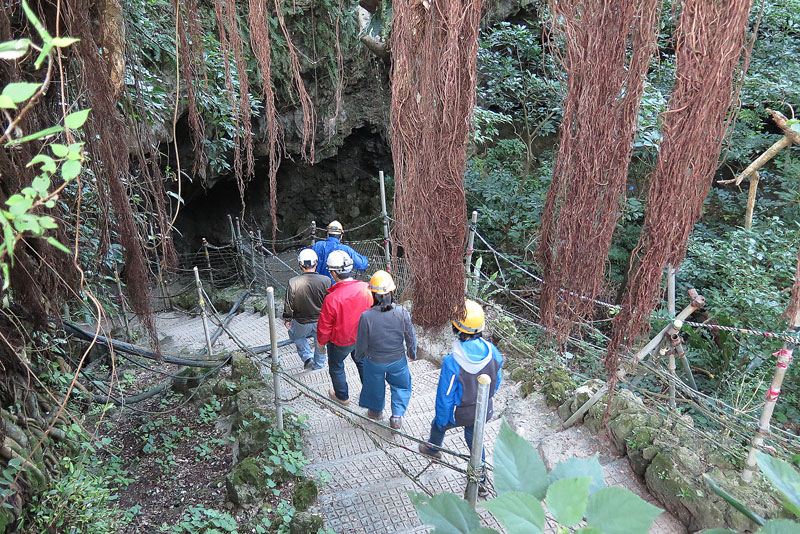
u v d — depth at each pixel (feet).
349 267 14.06
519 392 14.87
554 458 11.80
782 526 2.19
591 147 5.02
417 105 6.14
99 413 15.98
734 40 4.24
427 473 11.92
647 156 20.52
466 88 5.81
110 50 8.61
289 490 11.62
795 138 6.58
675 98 4.49
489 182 31.68
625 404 12.16
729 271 19.17
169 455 14.29
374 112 34.19
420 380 16.39
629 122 4.84
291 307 17.30
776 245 19.92
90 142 8.34
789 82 23.89
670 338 10.82
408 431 13.70
